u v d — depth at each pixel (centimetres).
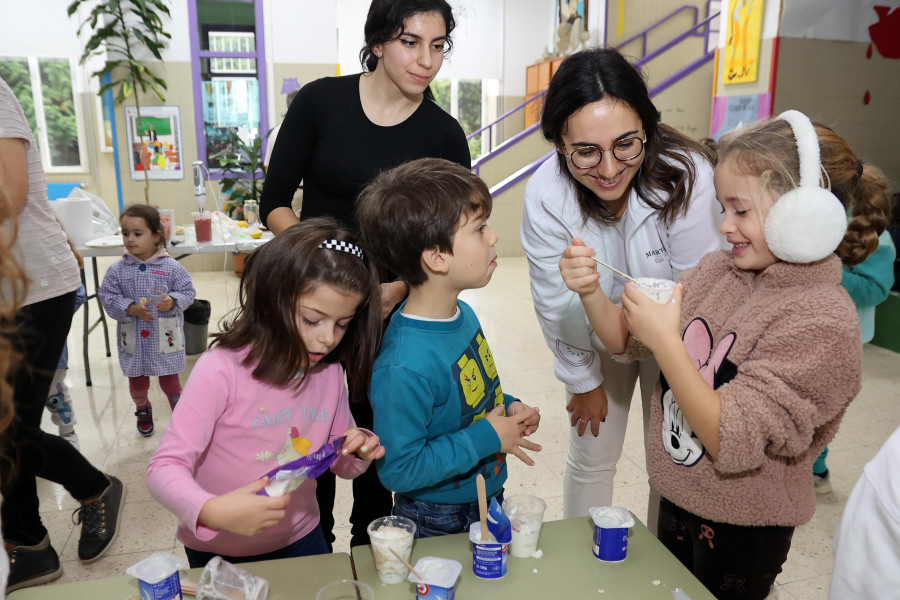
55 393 274
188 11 590
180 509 104
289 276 113
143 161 602
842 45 477
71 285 183
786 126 103
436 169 125
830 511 235
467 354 132
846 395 104
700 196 146
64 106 855
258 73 616
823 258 104
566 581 108
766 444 110
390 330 129
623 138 130
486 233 125
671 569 111
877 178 112
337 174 181
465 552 116
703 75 716
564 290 165
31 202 170
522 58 965
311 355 120
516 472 263
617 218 158
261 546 134
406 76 169
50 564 200
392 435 120
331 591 102
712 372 116
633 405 336
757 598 128
